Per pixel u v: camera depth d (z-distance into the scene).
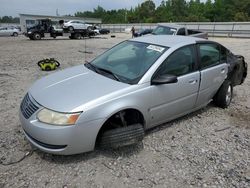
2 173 3.25
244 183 3.23
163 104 4.09
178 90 4.26
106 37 38.25
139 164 3.54
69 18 59.44
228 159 3.75
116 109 3.45
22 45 22.22
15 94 6.38
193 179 3.28
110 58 4.58
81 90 3.57
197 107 4.96
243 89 7.37
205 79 4.79
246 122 5.05
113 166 3.46
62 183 3.12
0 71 9.32
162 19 99.75
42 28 30.75
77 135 3.27
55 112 3.23
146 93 3.78
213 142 4.22
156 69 3.95
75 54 15.52
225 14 83.69
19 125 4.55
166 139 4.23
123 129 3.56
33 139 3.44
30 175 3.23
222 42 25.22
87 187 3.07
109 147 3.55
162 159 3.67
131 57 4.34
